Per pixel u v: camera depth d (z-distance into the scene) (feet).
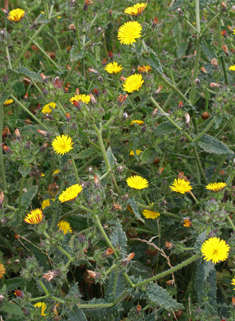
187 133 2.48
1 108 2.38
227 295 2.35
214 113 2.31
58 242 2.02
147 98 2.42
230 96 2.28
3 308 2.00
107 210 2.10
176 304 2.01
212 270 2.26
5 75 2.32
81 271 2.44
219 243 1.95
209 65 2.68
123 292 2.03
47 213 2.44
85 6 2.42
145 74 2.38
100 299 2.06
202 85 2.65
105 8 2.61
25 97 2.76
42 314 2.03
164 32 3.64
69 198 2.01
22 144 2.23
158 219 2.43
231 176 2.37
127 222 2.49
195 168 2.74
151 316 2.15
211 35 2.52
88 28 2.50
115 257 2.03
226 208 2.15
